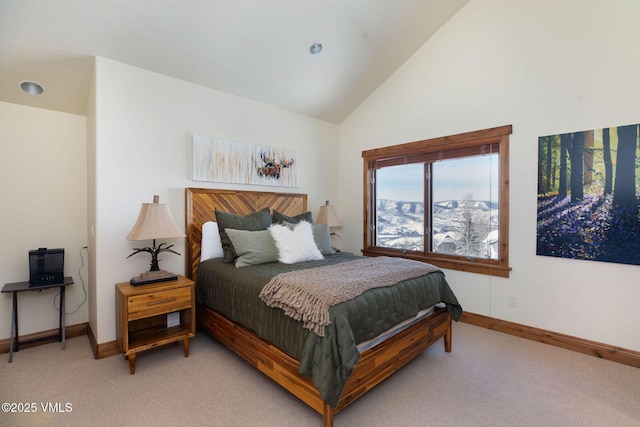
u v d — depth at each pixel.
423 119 3.70
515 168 2.99
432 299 2.48
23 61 2.38
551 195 2.79
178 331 2.59
